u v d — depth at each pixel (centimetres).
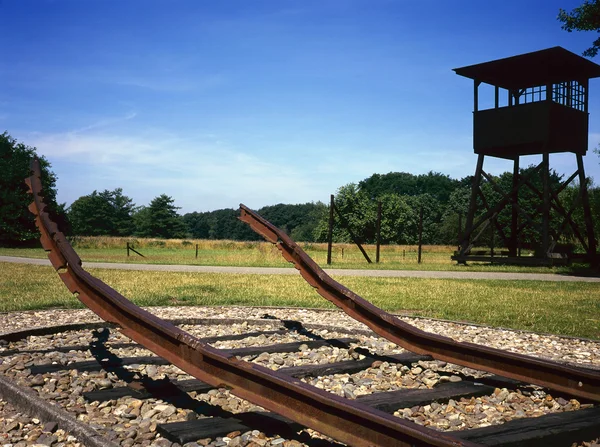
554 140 2422
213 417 341
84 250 4216
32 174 472
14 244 5328
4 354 527
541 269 2366
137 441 302
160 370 468
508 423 336
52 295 1056
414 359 524
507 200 2644
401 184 11225
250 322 760
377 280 1577
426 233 9138
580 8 2405
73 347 558
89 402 378
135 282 1374
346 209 8344
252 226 581
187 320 765
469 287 1405
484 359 427
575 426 331
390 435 252
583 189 2633
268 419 335
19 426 332
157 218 12369
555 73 2481
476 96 2656
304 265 536
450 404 390
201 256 3169
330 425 271
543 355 593
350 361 512
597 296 1236
